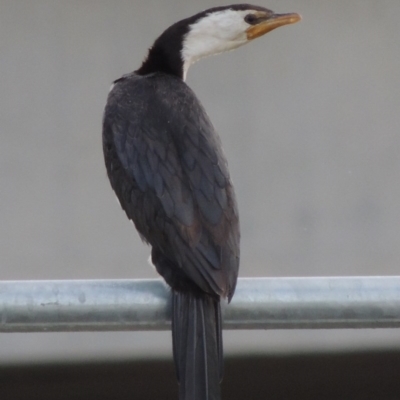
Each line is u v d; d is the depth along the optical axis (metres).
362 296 5.59
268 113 10.90
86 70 10.79
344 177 10.91
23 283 5.55
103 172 10.80
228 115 10.87
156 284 5.88
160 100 7.44
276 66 10.91
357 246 10.85
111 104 7.58
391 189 10.90
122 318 5.68
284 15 8.59
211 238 6.45
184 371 5.90
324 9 10.91
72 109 10.80
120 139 7.24
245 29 8.52
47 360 10.90
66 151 10.78
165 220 6.60
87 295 5.59
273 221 10.84
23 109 10.76
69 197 10.77
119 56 10.78
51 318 5.55
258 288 5.71
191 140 7.03
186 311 6.10
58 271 10.72
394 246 10.87
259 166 10.87
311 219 10.86
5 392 10.90
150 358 10.93
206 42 8.53
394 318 5.60
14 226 10.72
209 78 10.87
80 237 10.76
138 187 6.91
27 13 10.75
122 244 10.77
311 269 10.80
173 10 10.77
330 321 5.66
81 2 10.77
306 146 10.89
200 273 6.21
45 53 10.77
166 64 8.46
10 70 10.76
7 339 10.80
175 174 6.80
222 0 10.74
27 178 10.76
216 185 6.77
